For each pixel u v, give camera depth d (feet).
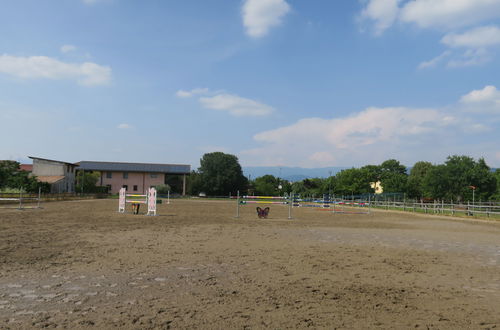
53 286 20.21
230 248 34.83
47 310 16.16
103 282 21.20
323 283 21.81
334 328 14.55
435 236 48.78
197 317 15.47
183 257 29.63
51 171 198.49
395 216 95.96
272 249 34.73
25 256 29.25
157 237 42.14
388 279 23.26
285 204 166.61
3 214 73.46
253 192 285.02
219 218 74.79
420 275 24.63
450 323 15.43
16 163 171.12
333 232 51.75
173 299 18.02
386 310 16.99
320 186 263.49
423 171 294.05
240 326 14.51
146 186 270.05
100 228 50.78
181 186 289.12
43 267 25.18
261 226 59.16
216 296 18.65
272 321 15.16
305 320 15.39
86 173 237.25
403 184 197.98
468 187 161.79
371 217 90.63
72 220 62.34
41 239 39.14
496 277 24.38
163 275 23.16
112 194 254.68
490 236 49.78
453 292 20.43
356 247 37.19
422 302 18.40
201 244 37.11
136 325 14.42
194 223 61.87
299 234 48.37
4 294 18.58
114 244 36.19
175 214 84.02
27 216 69.26
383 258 30.91
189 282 21.43
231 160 284.00
